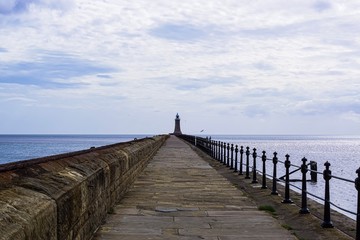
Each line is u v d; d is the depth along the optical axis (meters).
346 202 18.42
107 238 7.25
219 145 28.08
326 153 76.88
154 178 16.30
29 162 4.94
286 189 11.41
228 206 10.63
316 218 9.35
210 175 17.66
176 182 15.24
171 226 8.32
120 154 11.40
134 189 13.08
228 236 7.66
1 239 2.95
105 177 8.29
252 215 9.54
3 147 106.19
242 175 19.39
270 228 8.32
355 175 34.12
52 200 4.31
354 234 8.13
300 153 76.00
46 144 132.62
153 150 29.05
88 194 6.36
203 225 8.48
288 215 9.74
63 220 4.70
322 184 25.47
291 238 7.60
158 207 10.24
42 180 4.68
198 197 11.95
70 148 100.12
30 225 3.50
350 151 87.31
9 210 3.45
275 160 12.90
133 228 8.05
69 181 5.34
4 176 4.03
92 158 8.00
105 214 8.48
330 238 7.70
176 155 30.41
